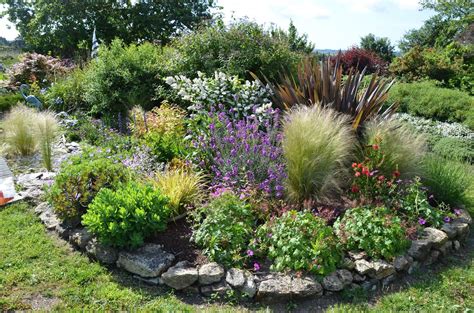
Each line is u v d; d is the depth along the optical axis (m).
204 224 3.77
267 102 6.69
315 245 3.52
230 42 8.38
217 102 6.42
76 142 7.42
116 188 4.26
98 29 18.30
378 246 3.65
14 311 3.09
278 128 5.56
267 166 4.59
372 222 3.82
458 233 4.26
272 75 8.05
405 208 4.29
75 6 17.64
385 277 3.56
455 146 7.67
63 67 12.85
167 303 3.26
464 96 10.45
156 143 5.56
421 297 3.39
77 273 3.56
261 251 3.64
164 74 8.66
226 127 5.18
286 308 3.25
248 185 4.39
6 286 3.35
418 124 9.49
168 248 3.77
